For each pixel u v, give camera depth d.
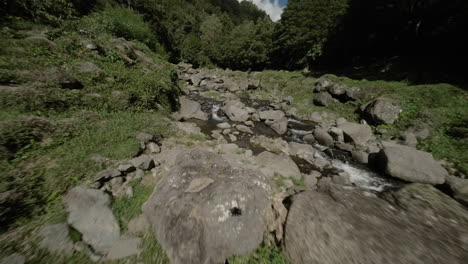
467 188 5.08
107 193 3.77
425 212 3.38
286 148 8.41
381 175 6.80
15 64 6.08
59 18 10.71
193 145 7.20
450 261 2.41
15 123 4.44
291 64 31.62
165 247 2.89
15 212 2.99
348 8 22.31
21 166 3.84
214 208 3.12
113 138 5.76
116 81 8.53
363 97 13.06
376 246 2.53
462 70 12.15
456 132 7.88
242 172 4.03
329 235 2.74
